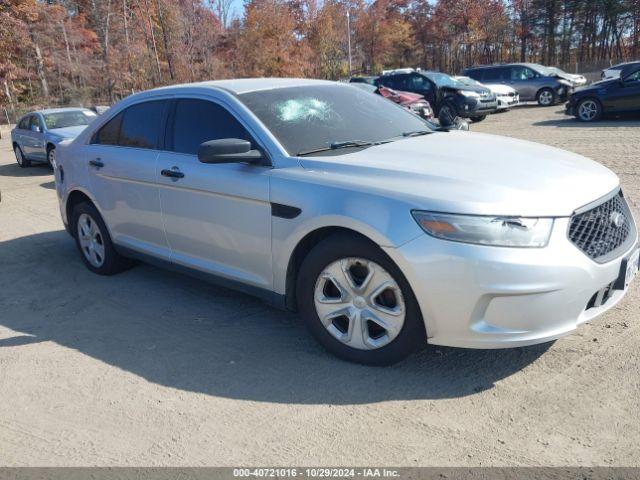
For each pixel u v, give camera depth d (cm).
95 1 5275
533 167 332
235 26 5350
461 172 320
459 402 299
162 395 323
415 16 7912
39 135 1328
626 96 1477
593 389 301
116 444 281
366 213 310
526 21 7331
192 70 5125
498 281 282
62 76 5278
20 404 322
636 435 263
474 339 295
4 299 492
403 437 273
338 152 372
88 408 314
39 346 394
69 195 541
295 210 341
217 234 396
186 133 423
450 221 289
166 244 447
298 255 358
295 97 418
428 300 297
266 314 426
